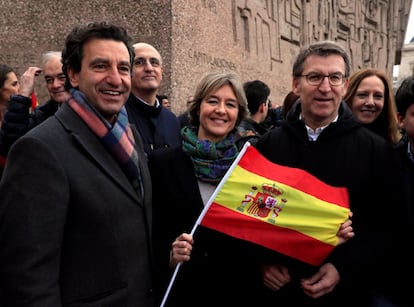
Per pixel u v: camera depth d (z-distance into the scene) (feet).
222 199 5.93
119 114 5.46
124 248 4.97
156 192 6.54
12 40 17.42
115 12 16.53
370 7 47.62
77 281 4.72
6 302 4.47
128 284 4.97
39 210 4.43
